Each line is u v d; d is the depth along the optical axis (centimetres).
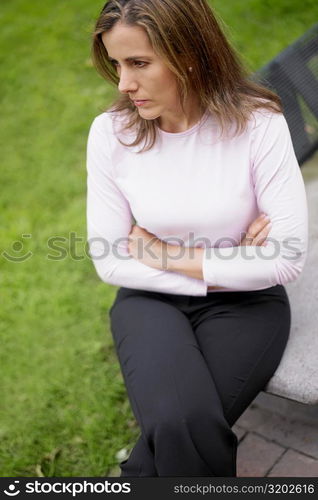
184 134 174
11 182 371
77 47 473
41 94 438
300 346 183
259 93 177
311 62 268
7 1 570
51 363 262
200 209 178
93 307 283
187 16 155
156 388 162
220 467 163
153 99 165
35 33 507
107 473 218
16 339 276
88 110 409
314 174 286
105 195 191
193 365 167
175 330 175
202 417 159
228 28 175
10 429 241
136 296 193
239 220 180
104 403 241
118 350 181
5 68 474
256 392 178
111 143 183
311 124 263
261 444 209
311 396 171
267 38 417
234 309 184
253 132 171
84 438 231
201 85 166
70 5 530
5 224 340
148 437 161
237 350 176
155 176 180
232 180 175
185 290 184
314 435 206
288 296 203
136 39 154
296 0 446
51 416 242
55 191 355
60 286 297
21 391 254
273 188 174
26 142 399
